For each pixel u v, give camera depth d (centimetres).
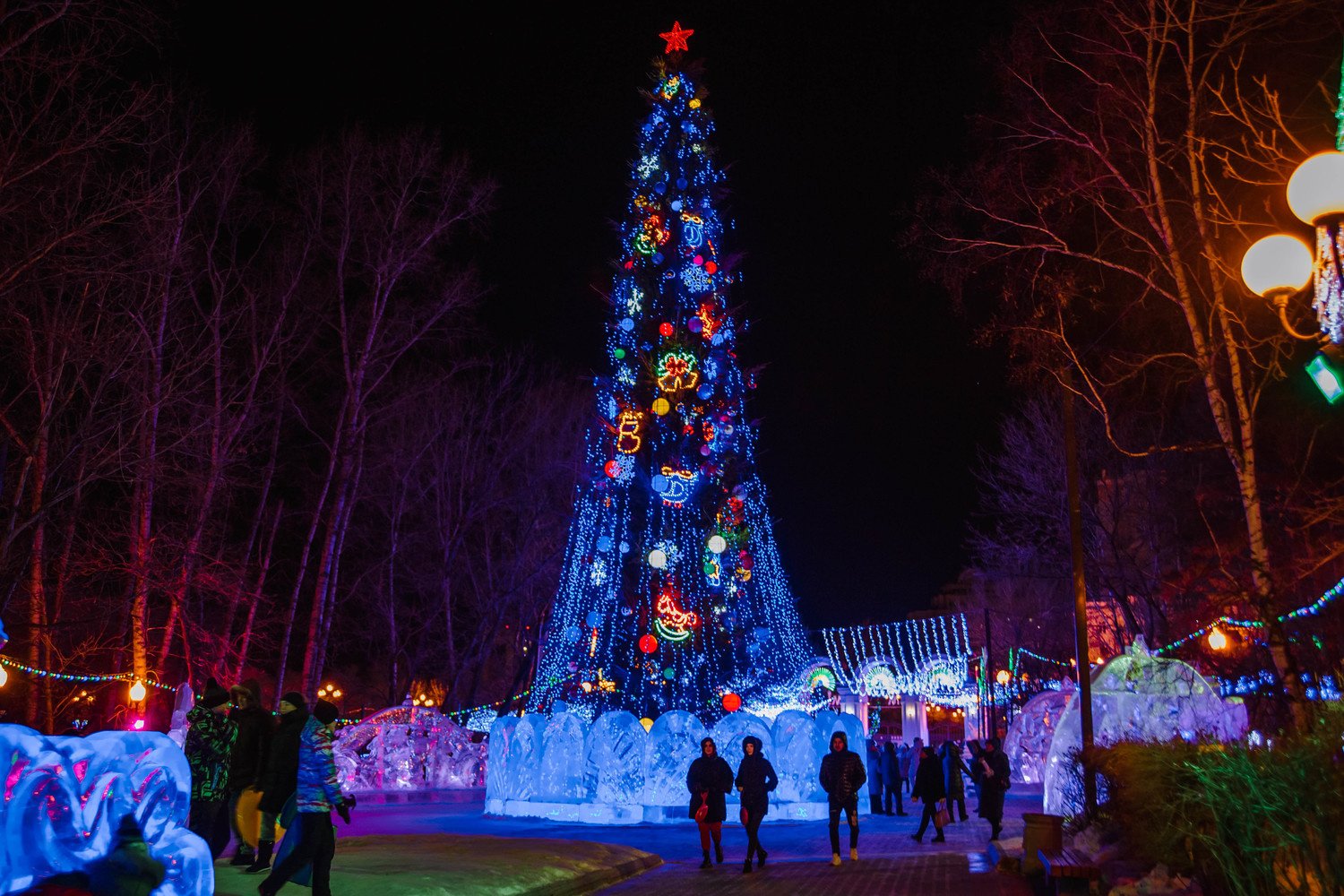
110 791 727
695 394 3089
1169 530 2980
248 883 1074
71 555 2473
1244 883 714
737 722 2475
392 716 3366
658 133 3316
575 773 2456
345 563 4091
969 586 5506
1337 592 1444
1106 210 1653
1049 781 1991
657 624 2992
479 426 4128
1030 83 1681
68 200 1934
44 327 2120
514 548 4188
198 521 2561
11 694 2686
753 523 3241
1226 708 1873
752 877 1477
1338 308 686
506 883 1212
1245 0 1441
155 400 2311
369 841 1566
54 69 1755
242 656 2761
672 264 3194
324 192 2856
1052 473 3288
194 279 2638
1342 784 597
